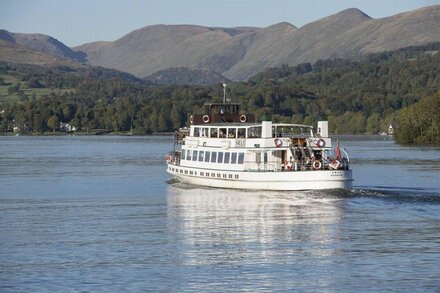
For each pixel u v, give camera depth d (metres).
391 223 105.88
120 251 89.94
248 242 94.38
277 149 140.25
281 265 82.38
